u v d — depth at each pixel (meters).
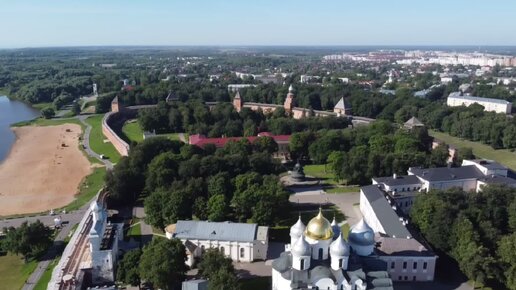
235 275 115.81
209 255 120.38
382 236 135.12
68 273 122.75
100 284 125.62
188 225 143.00
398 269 126.12
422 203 147.62
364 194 171.88
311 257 112.81
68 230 164.25
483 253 120.12
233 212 161.88
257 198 155.62
